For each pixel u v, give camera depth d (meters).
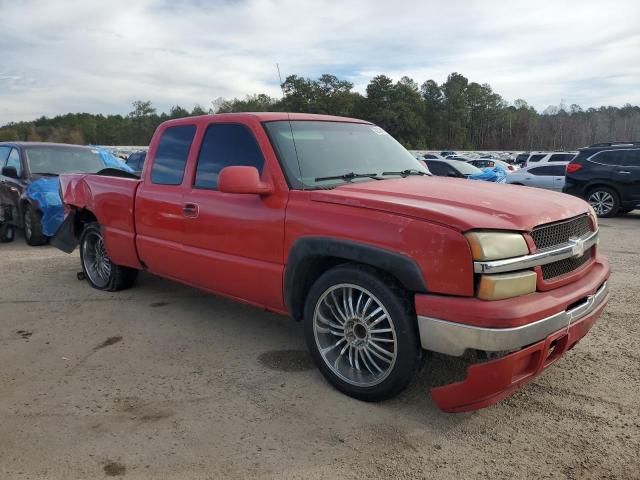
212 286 4.54
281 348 4.46
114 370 4.05
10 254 8.50
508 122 117.44
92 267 6.31
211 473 2.79
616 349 4.34
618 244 9.25
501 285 2.88
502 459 2.90
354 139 4.56
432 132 109.56
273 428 3.21
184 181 4.65
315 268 3.73
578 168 13.70
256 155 4.08
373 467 2.84
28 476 2.78
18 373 4.02
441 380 3.80
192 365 4.13
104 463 2.88
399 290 3.21
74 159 10.20
